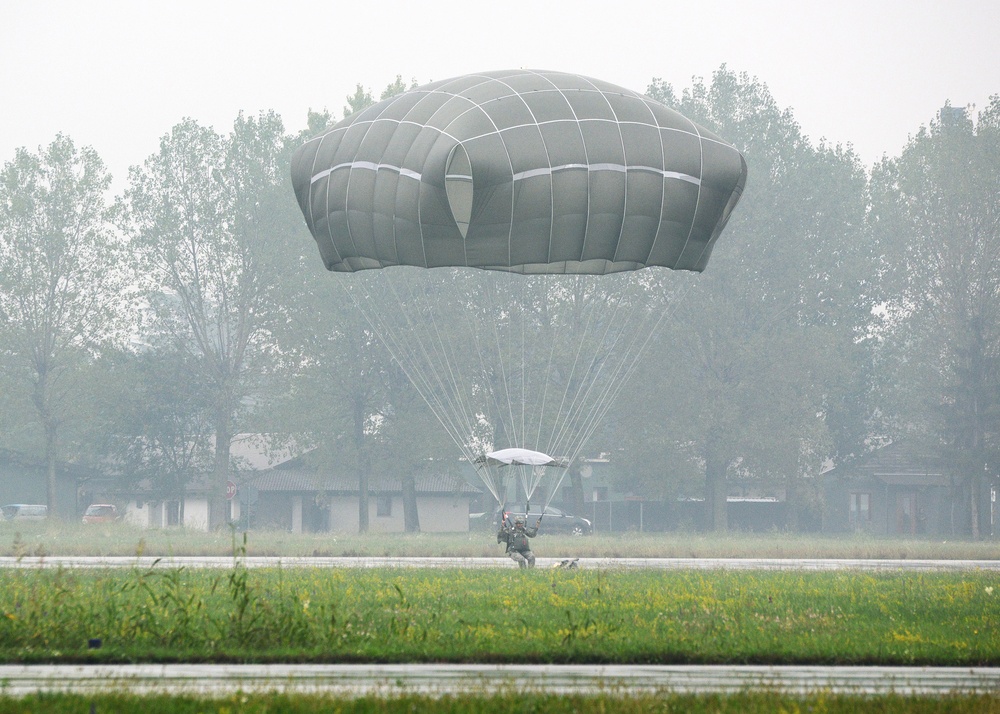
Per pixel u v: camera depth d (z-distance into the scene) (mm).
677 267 101750
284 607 61094
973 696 40906
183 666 48000
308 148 108250
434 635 54719
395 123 98500
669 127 99188
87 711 35844
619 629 58781
